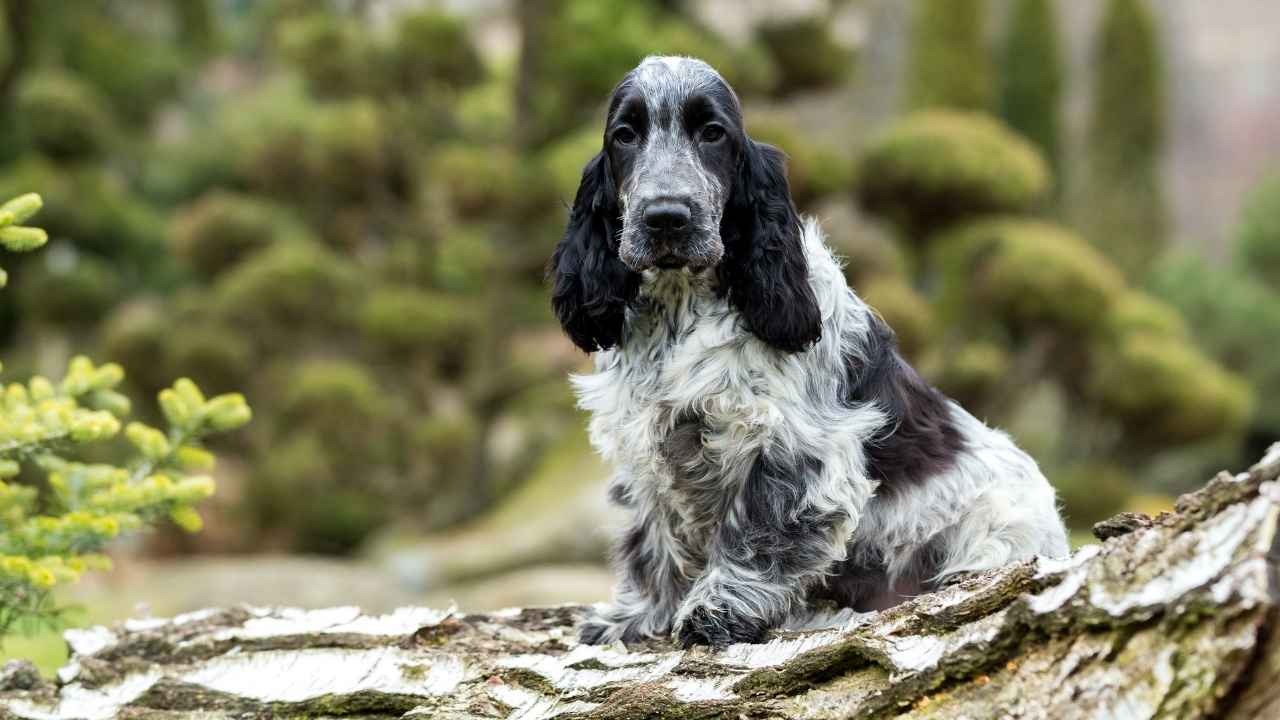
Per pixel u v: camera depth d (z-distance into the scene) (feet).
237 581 44.86
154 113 81.25
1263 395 80.23
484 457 56.13
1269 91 125.49
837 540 15.52
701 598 15.48
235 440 55.31
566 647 16.29
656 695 13.70
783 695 13.41
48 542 17.22
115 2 82.99
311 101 66.13
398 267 58.34
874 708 12.55
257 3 104.68
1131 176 98.02
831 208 58.03
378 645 16.35
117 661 16.52
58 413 17.08
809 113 95.76
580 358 58.85
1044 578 12.31
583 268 16.30
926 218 53.26
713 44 54.24
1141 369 51.80
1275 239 88.99
